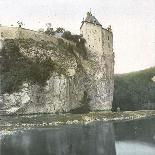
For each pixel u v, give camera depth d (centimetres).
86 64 11588
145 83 13100
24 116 8681
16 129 7300
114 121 9025
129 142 6006
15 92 8900
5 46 9369
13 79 9012
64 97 9750
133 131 7131
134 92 13000
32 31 10138
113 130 7269
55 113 9475
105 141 6069
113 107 12556
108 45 12738
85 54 11856
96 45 12188
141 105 12938
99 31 12319
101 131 7112
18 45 9525
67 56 10500
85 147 5581
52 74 9575
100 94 11750
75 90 10362
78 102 10500
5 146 5525
